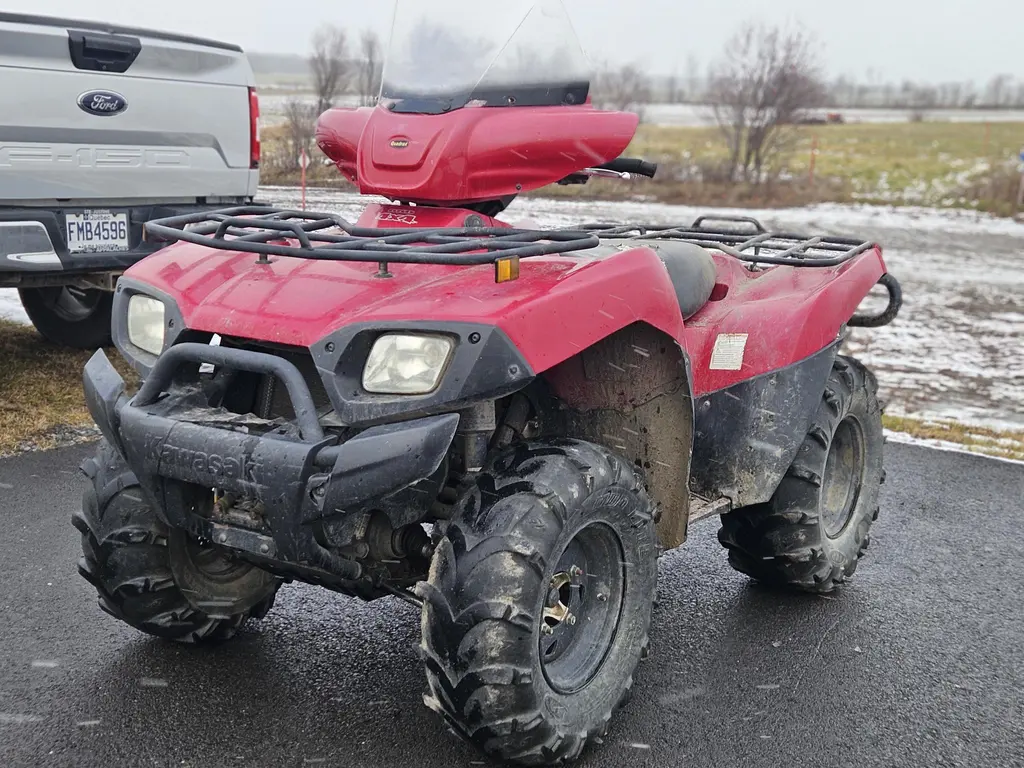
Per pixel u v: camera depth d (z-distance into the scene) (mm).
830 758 3023
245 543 2768
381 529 2855
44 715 3084
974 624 4039
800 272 4148
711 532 5059
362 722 3125
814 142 28047
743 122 26859
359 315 2637
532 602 2619
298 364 3012
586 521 2842
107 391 2922
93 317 7262
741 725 3193
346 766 2883
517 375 2562
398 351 2602
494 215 3584
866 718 3266
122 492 3156
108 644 3572
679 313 3070
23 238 5867
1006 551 4875
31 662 3414
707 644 3777
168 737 2994
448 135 3211
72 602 3895
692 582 4402
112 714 3105
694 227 4801
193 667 3430
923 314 12023
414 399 2562
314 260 3092
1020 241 18844
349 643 3668
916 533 5074
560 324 2662
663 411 3203
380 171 3324
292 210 3416
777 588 4324
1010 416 7754
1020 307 12656
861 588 4379
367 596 2980
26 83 5742
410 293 2721
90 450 5703
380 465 2479
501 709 2617
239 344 2992
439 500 3184
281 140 6395
